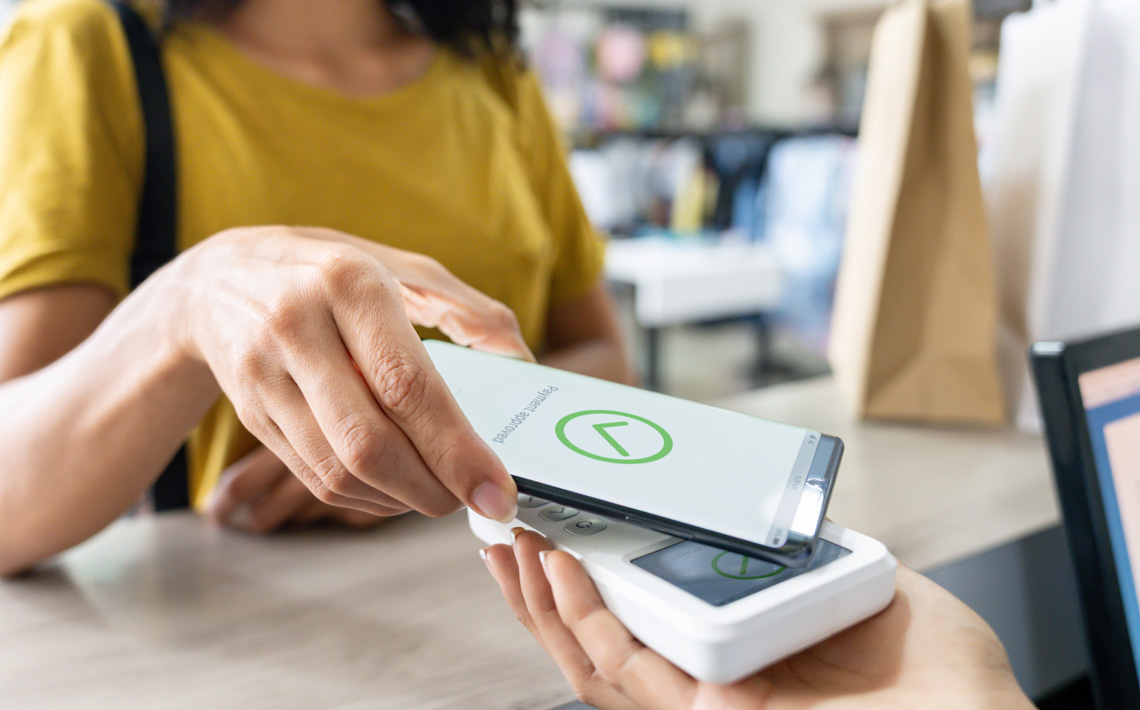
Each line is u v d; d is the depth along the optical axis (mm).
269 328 267
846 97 3250
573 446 304
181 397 380
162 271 389
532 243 745
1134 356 367
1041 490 564
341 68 685
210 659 354
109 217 550
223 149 608
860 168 827
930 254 675
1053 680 372
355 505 285
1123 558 330
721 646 225
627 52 3535
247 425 288
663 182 3203
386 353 256
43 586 430
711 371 3053
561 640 266
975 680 240
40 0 602
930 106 658
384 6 729
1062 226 645
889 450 646
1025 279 681
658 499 271
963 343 675
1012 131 710
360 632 378
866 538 277
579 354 787
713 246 2824
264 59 648
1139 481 351
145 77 588
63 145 540
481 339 405
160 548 479
